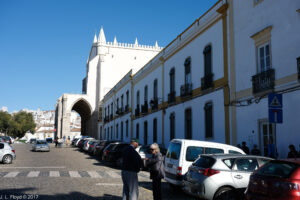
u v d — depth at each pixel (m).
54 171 15.27
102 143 25.86
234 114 15.84
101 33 62.28
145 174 15.50
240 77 15.52
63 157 26.16
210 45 18.73
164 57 26.48
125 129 40.09
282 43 12.64
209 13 19.12
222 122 16.94
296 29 11.94
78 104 70.00
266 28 13.45
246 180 7.80
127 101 40.03
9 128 86.12
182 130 22.19
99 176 13.92
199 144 10.05
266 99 13.41
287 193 5.61
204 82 19.02
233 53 16.20
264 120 13.48
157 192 8.20
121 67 61.44
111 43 61.78
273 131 12.80
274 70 13.02
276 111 9.17
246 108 14.85
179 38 23.78
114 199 8.69
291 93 12.01
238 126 15.44
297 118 11.64
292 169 5.87
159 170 8.20
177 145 10.28
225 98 16.73
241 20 15.64
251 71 14.66
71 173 14.65
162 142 26.12
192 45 21.30
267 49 13.68
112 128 49.19
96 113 62.53
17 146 46.25
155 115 28.34
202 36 19.86
